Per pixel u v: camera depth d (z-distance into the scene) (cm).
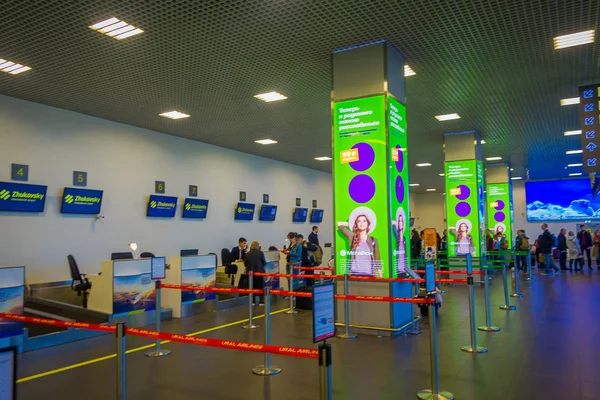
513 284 1227
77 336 688
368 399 419
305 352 311
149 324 830
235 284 1244
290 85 834
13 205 877
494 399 412
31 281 909
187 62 714
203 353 600
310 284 1171
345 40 645
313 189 1978
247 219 1535
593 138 792
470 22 588
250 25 586
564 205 2489
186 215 1284
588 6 543
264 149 1495
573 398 411
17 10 535
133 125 1144
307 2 529
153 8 534
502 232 1850
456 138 1296
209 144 1397
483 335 671
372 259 675
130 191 1130
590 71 775
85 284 880
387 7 545
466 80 820
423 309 832
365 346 612
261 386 464
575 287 1245
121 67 730
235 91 864
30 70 741
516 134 1319
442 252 1415
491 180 1953
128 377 501
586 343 613
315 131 1225
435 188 3048
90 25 579
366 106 672
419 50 684
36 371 532
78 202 995
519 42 653
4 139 874
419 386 452
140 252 1146
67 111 992
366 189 678
